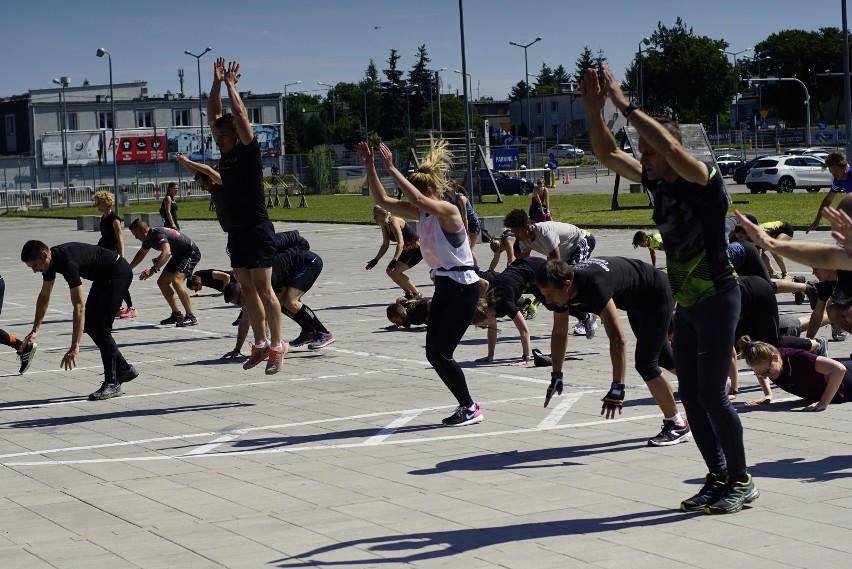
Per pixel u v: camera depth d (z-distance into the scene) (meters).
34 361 13.85
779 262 16.50
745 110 130.50
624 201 47.34
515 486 6.83
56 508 6.81
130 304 18.22
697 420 5.98
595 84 5.77
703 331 5.70
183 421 9.66
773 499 6.21
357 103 164.00
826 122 119.25
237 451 8.36
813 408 8.84
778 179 50.34
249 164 9.52
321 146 75.50
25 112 86.56
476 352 12.98
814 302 12.23
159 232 16.67
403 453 8.00
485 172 59.31
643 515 5.99
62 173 84.44
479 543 5.58
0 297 13.50
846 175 14.94
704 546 5.35
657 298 7.51
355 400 10.30
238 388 11.29
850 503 6.07
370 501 6.61
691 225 5.58
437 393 10.52
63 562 5.57
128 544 5.88
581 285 7.09
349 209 52.44
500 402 9.88
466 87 40.81
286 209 55.28
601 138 5.88
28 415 10.30
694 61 98.12
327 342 13.66
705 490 6.02
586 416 9.08
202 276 16.86
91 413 10.25
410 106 150.88
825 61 111.06
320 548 5.61
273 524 6.16
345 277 23.44
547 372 11.45
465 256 8.59
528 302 15.74
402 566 5.25
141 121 91.06
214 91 9.69
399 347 13.73
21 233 45.94
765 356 8.82
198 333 16.00
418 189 8.59
